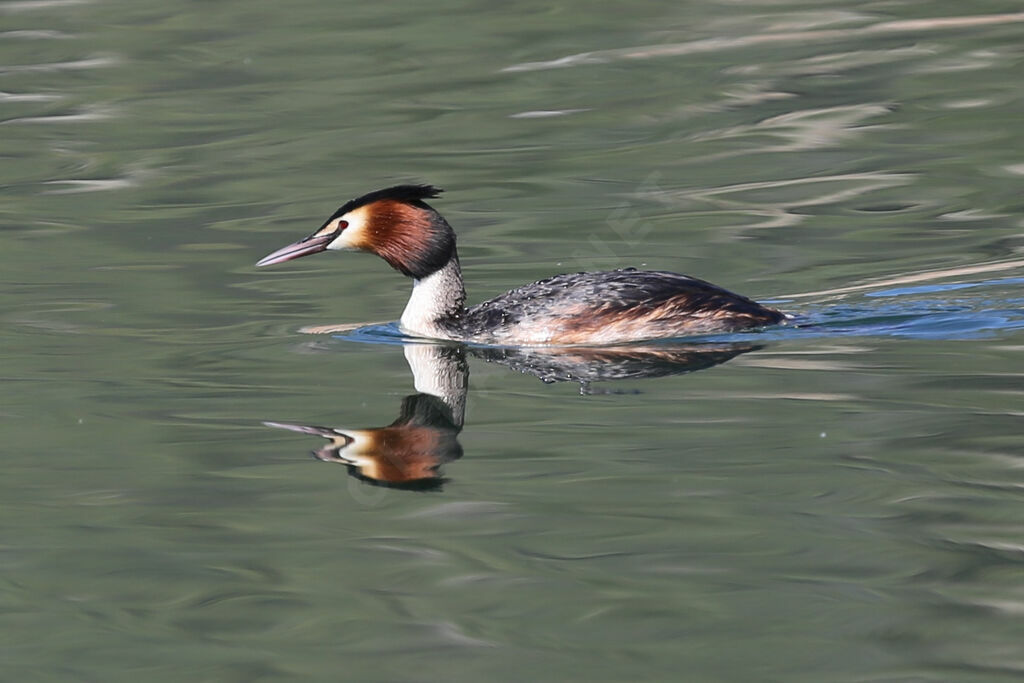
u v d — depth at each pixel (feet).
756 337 48.57
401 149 77.05
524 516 34.12
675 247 60.59
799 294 53.62
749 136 76.84
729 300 49.67
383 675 27.22
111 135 81.10
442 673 27.20
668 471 36.50
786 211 65.21
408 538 33.12
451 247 51.31
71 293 56.49
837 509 33.83
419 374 46.11
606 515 33.94
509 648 28.14
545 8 102.22
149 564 32.04
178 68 91.97
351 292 57.11
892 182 68.39
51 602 30.42
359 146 77.66
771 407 40.93
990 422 38.86
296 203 69.05
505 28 98.17
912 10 98.63
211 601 30.30
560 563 31.60
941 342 46.88
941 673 26.73
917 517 33.24
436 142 78.02
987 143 73.61
